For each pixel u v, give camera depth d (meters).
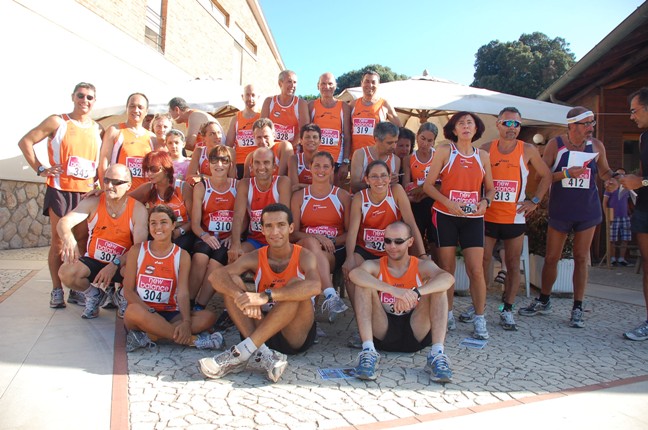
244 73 17.70
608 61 8.43
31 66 8.15
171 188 4.59
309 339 3.60
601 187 9.45
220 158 4.44
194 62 13.76
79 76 9.22
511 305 4.64
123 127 5.15
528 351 3.92
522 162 4.56
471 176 4.11
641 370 3.48
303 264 3.51
